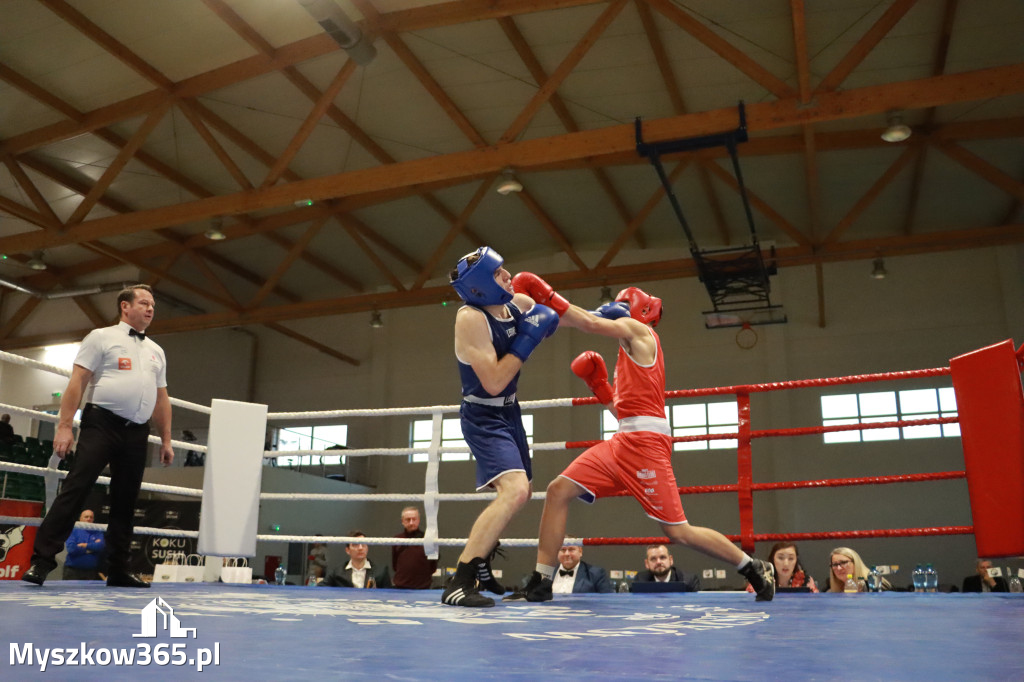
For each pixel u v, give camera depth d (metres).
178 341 16.00
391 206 12.78
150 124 9.58
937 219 12.28
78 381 2.97
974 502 2.84
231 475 3.89
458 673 0.91
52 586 2.84
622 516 13.32
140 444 3.11
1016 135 9.46
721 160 10.80
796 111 7.57
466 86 9.60
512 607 2.22
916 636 1.39
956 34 8.17
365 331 15.95
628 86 9.50
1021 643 1.28
